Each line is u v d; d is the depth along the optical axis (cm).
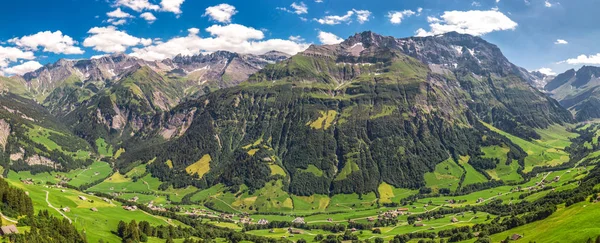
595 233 19425
